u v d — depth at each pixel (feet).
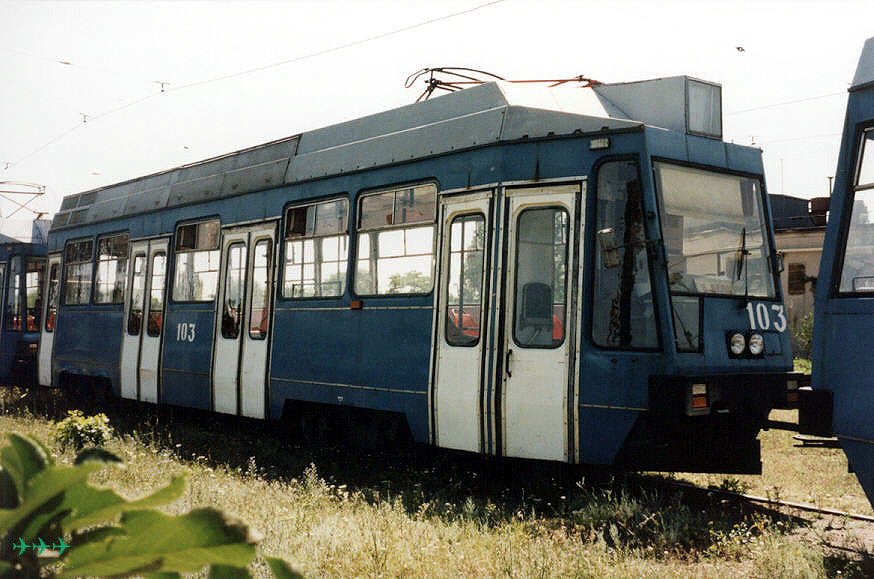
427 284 26.50
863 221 18.70
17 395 52.70
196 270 38.63
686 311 22.54
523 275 24.00
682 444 22.33
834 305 18.92
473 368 24.63
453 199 25.94
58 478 2.48
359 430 29.53
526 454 23.43
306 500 21.85
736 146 25.25
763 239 25.21
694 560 17.65
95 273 48.14
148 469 25.84
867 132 18.93
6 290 57.11
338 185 30.63
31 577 2.64
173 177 42.39
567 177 23.57
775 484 26.68
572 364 22.80
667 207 22.88
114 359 44.47
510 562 16.35
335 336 29.86
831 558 17.63
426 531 18.52
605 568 16.08
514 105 25.03
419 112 28.35
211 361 36.40
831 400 18.67
